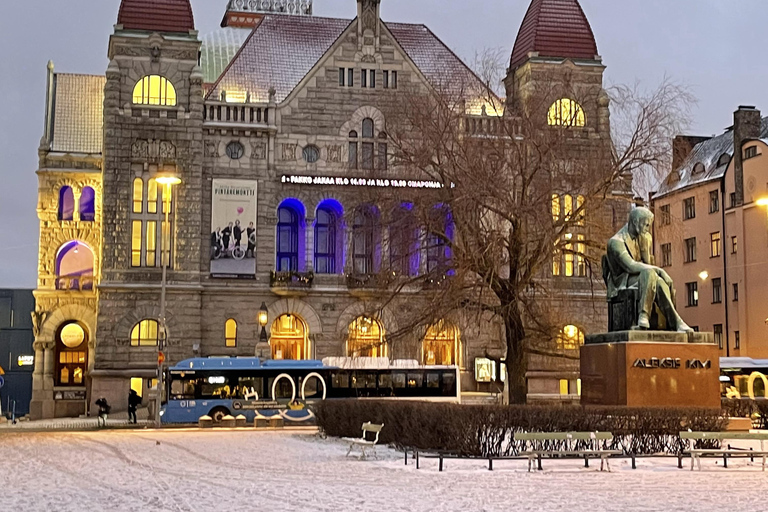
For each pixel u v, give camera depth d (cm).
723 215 8850
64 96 8044
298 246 7500
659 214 5641
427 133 4931
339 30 8262
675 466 3080
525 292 5547
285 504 2223
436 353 7469
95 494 2411
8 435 4778
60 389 7569
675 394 3747
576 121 7300
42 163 7638
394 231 4962
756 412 4269
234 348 7169
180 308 7075
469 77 7788
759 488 2559
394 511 2114
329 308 7312
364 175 7106
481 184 4684
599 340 3975
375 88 7469
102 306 6994
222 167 7256
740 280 8556
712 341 3819
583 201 4806
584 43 7731
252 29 8856
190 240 7138
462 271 4681
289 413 5953
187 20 7288
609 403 3825
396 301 7056
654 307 3884
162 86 7238
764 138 8638
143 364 7006
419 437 3559
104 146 7112
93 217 7712
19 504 2227
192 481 2706
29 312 9256
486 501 2283
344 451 3725
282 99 7569
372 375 6031
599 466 3058
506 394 6919
